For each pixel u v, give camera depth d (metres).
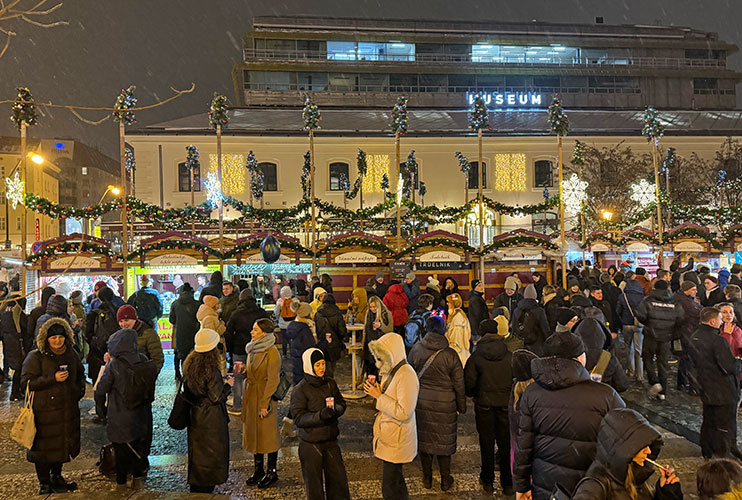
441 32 53.34
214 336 5.51
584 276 15.82
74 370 5.71
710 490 2.90
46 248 14.52
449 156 39.69
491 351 5.76
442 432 5.67
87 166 90.75
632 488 2.89
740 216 21.59
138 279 15.46
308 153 31.80
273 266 16.34
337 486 5.07
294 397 5.09
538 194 39.88
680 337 9.20
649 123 20.09
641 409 8.62
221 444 5.45
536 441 3.82
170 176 37.25
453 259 16.95
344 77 50.06
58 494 5.41
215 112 16.17
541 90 52.09
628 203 34.69
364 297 11.32
